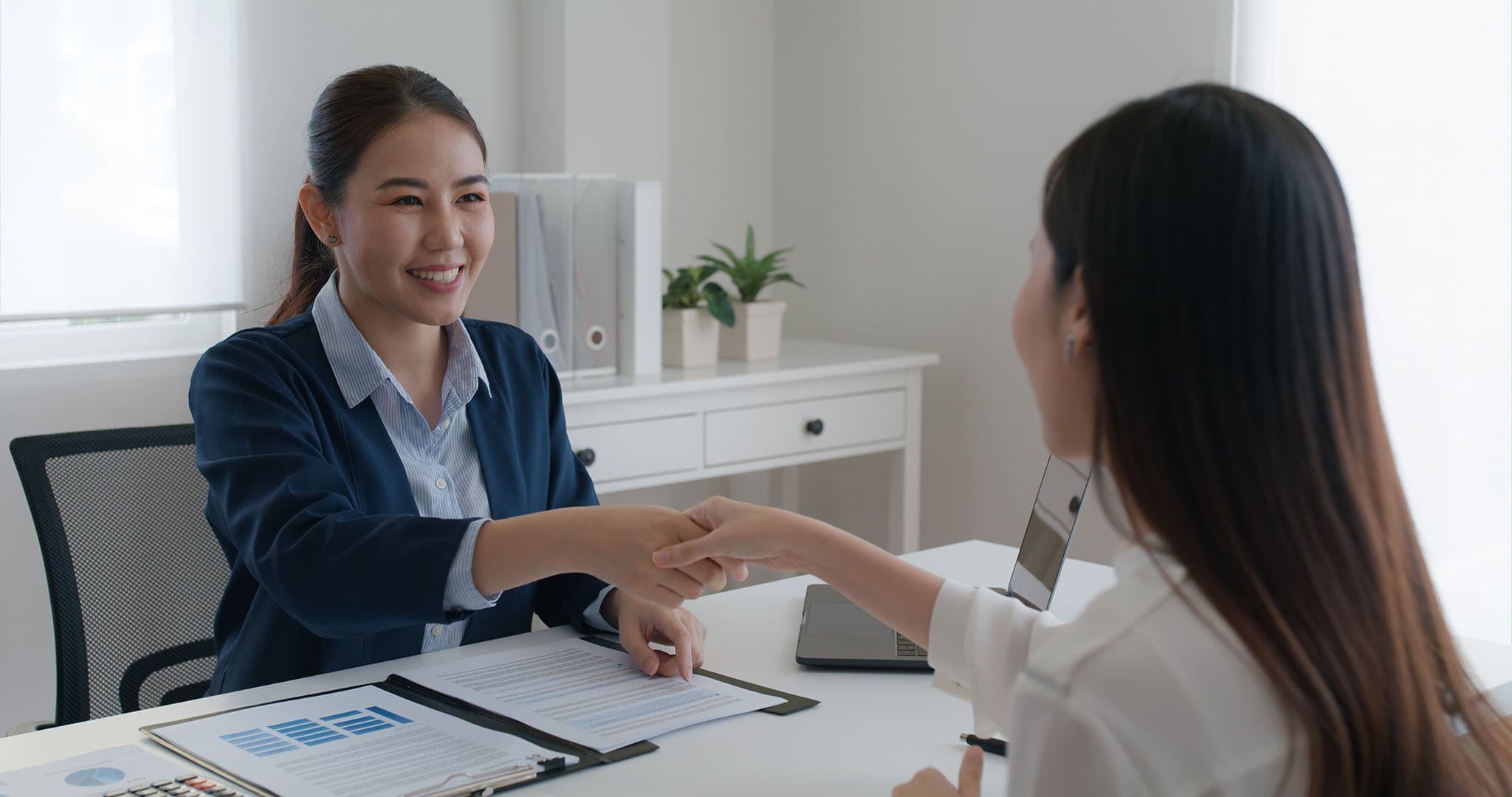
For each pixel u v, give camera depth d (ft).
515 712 3.48
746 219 10.86
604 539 3.57
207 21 7.88
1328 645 1.92
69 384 7.62
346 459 4.34
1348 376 1.99
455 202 4.45
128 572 5.13
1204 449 1.94
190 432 5.42
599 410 7.80
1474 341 7.11
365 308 4.53
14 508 7.51
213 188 8.00
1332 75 7.52
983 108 9.34
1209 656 1.92
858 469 10.59
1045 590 4.30
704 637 4.18
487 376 4.86
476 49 9.15
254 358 4.27
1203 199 1.94
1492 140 6.95
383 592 3.60
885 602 3.41
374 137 4.29
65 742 3.25
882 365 9.06
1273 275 1.92
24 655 7.64
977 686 3.22
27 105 7.27
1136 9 8.34
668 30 9.80
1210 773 1.88
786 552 3.52
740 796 2.97
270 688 3.67
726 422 8.38
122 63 7.59
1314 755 1.94
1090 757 1.89
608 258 8.23
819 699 3.67
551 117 9.25
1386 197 7.38
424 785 2.91
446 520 3.70
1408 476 7.41
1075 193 2.11
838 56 10.36
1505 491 7.06
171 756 3.14
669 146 10.17
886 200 10.12
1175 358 1.95
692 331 8.66
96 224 7.57
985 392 9.53
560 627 4.42
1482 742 2.22
